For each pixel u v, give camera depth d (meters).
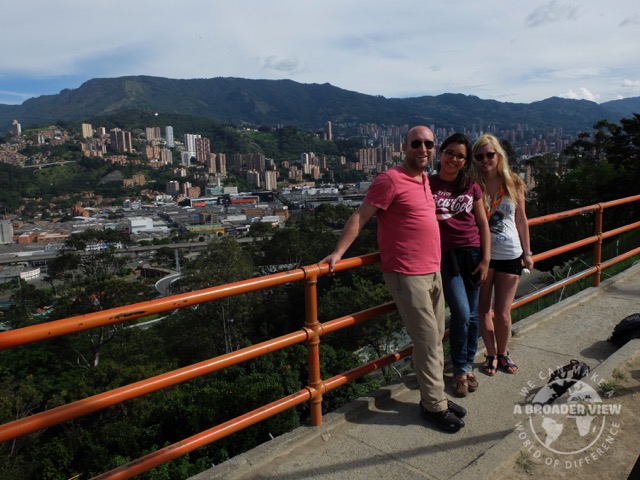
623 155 26.28
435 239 2.72
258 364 12.08
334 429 2.84
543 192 32.72
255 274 36.84
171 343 29.45
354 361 13.03
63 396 19.80
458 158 2.91
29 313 38.56
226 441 6.62
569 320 4.52
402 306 2.72
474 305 3.20
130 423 12.96
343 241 2.69
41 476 12.49
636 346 3.55
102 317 1.99
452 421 2.78
